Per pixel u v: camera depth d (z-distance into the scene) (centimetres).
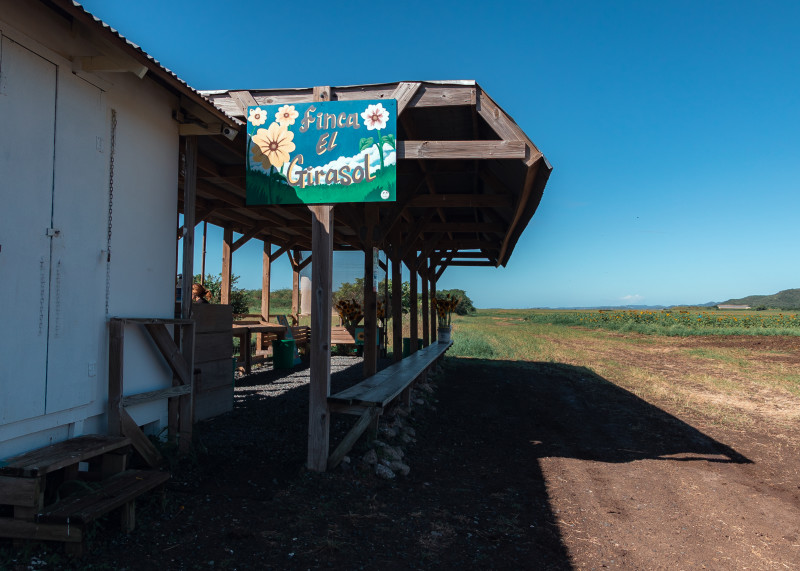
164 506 334
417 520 371
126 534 297
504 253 1030
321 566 289
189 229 486
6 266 297
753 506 450
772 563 344
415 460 521
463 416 750
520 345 2062
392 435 558
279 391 791
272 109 460
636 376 1264
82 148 358
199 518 329
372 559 305
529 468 532
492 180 666
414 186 663
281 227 1098
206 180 704
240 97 468
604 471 535
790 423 786
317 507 367
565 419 782
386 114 450
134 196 416
